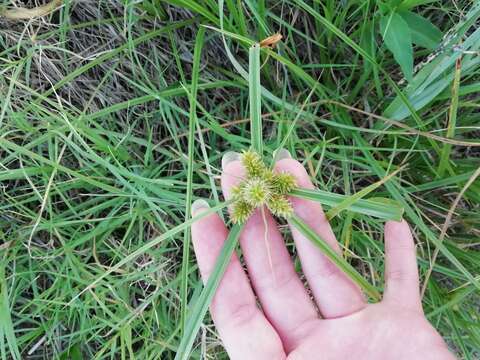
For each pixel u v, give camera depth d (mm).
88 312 205
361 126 216
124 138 199
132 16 199
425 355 156
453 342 227
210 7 189
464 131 209
